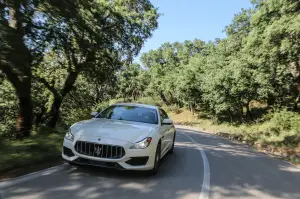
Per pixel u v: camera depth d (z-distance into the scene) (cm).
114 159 600
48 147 823
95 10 1333
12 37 727
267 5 1588
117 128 665
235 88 2803
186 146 1370
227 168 889
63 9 895
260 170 916
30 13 855
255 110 3600
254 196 614
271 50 1605
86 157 607
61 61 1483
